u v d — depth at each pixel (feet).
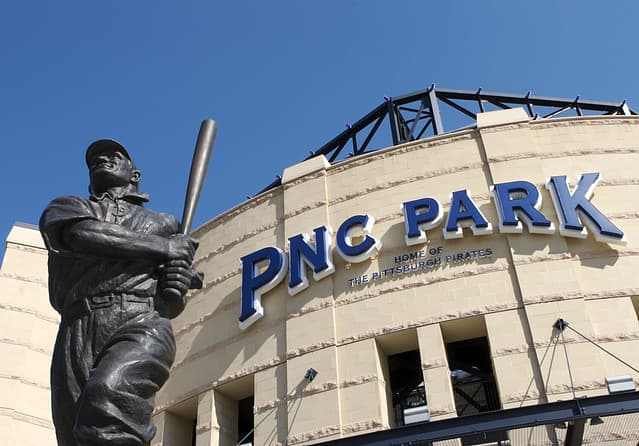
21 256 110.52
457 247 84.12
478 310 78.74
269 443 79.61
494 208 86.53
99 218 16.19
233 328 91.76
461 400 89.30
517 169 89.10
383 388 79.56
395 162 94.07
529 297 78.02
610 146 90.94
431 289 82.02
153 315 15.61
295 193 97.60
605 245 81.56
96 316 15.29
